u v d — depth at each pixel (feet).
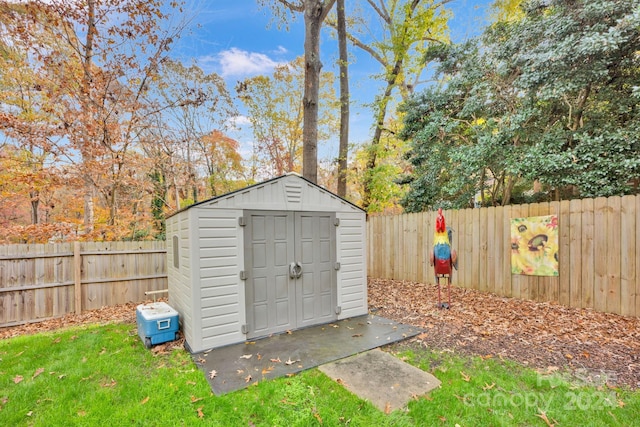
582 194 18.84
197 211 11.83
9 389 9.00
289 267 13.94
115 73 25.46
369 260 27.09
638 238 13.74
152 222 34.17
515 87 22.39
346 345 11.96
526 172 20.88
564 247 16.15
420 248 23.29
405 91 41.16
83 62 25.07
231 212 12.57
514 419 7.23
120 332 14.12
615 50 17.30
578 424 6.96
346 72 34.04
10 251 16.83
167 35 26.96
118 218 28.22
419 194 30.19
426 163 30.14
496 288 19.08
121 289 20.29
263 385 8.86
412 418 7.36
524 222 17.71
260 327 13.11
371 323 14.79
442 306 16.78
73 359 11.03
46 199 28.76
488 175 28.32
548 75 19.31
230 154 45.65
